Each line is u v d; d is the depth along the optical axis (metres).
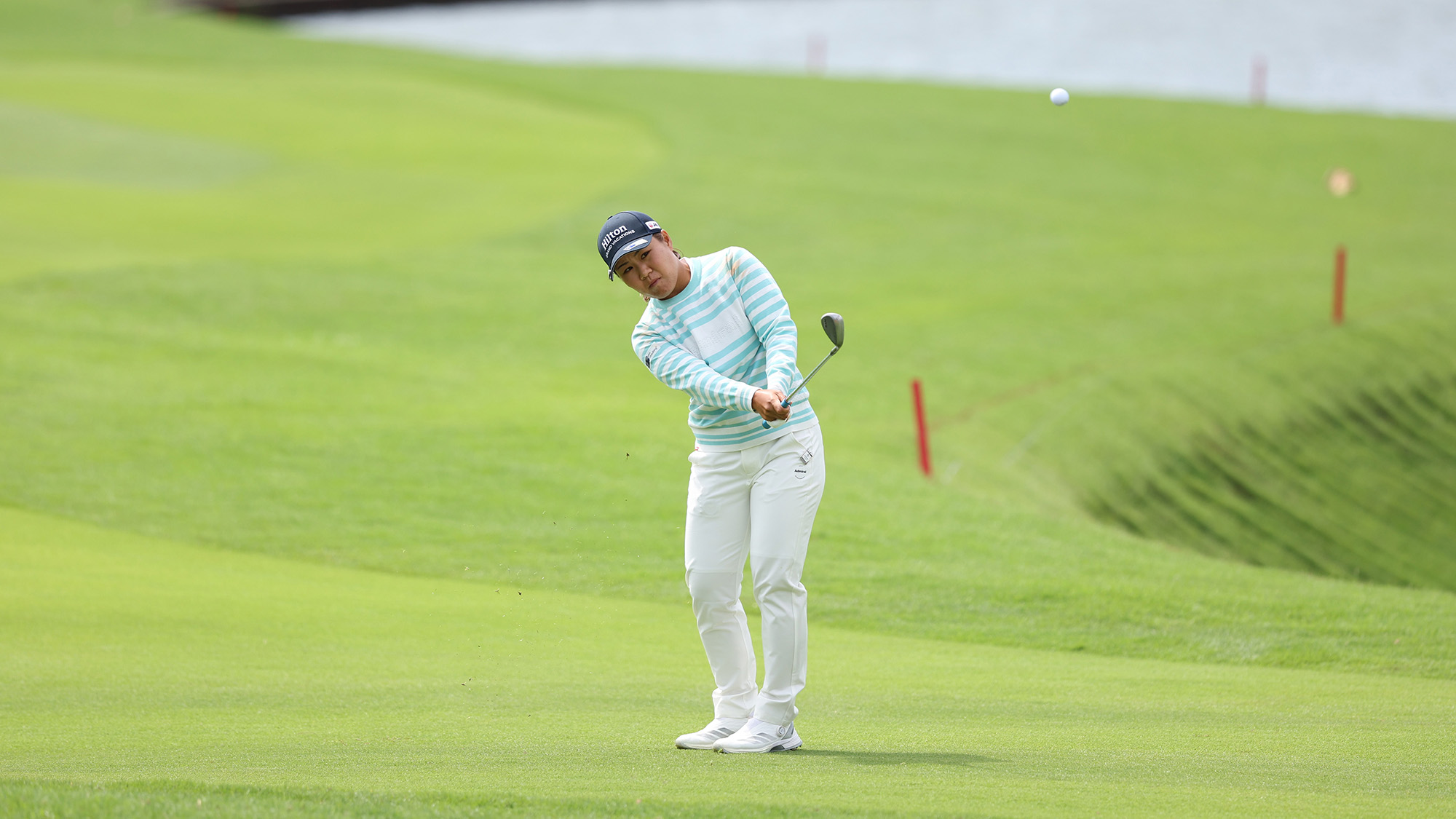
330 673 19.75
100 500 34.56
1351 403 60.72
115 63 129.00
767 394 14.19
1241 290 75.12
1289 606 28.39
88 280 62.25
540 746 15.25
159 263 66.75
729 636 15.63
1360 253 86.12
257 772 13.62
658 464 41.38
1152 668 22.06
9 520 32.06
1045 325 66.81
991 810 11.77
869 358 60.12
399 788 12.63
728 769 13.77
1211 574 31.89
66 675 19.27
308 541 32.09
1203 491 51.56
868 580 30.25
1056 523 37.72
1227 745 15.28
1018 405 54.69
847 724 16.88
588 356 58.28
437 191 89.88
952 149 112.50
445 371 54.00
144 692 18.33
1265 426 57.19
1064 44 182.12
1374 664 24.08
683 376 14.81
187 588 26.02
